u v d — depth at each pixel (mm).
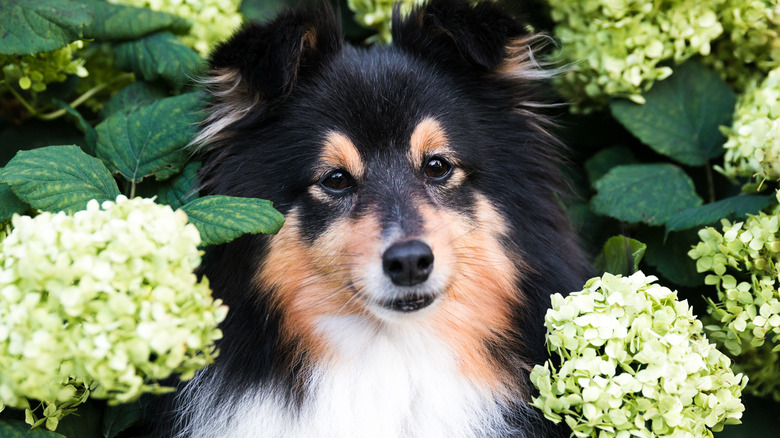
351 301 895
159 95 1022
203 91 933
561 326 855
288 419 901
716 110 1036
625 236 994
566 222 955
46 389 804
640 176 1019
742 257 925
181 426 915
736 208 950
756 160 950
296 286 903
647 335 850
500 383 912
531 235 919
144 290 792
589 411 838
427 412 905
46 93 1055
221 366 905
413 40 930
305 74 914
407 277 863
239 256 905
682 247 1005
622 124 1059
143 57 1018
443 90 912
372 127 894
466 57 909
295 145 899
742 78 1060
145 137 944
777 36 1020
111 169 938
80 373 799
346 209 894
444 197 898
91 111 1091
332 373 907
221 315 819
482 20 898
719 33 1020
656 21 1024
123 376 786
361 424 904
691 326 877
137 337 785
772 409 1020
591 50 1039
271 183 901
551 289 917
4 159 1056
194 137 932
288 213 897
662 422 841
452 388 908
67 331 789
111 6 1021
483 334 914
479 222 904
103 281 785
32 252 788
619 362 849
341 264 889
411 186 889
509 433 905
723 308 948
